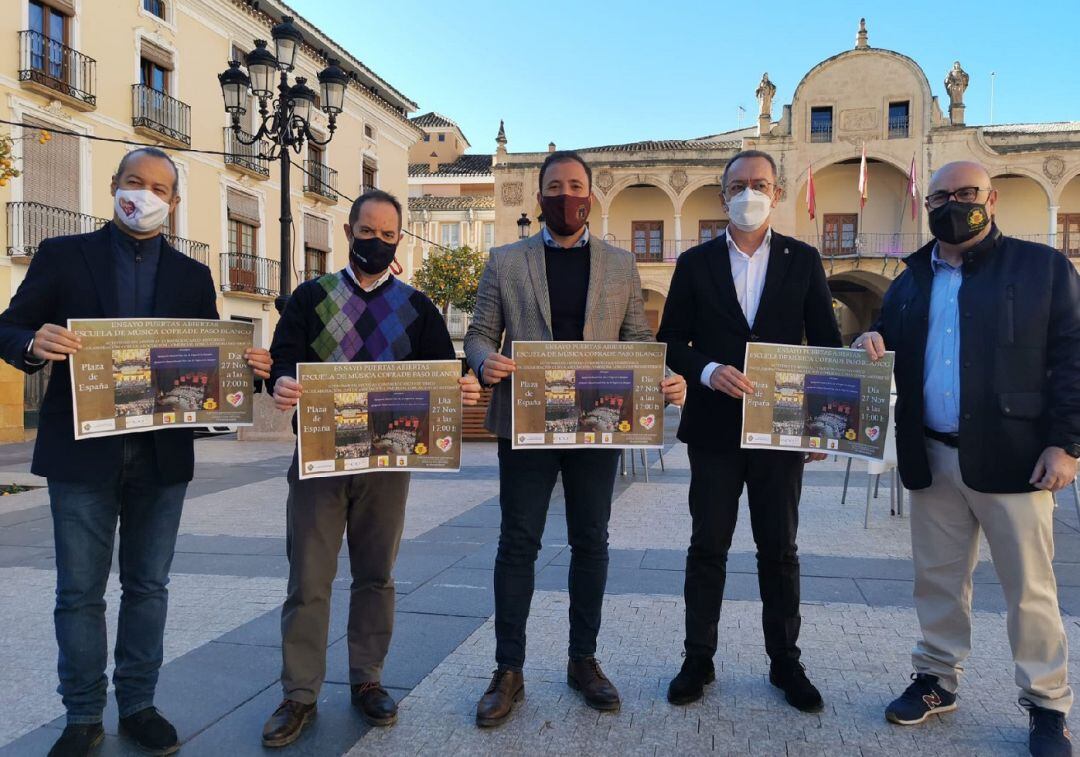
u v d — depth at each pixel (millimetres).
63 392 2680
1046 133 31141
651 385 3039
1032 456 2793
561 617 4125
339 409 2875
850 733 2842
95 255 2773
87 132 18234
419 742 2803
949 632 2994
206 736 2857
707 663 3199
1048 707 2742
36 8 17203
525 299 3164
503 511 3168
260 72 12406
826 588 4641
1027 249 2932
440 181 43844
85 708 2717
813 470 10141
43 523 6848
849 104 32281
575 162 3127
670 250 34062
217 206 22719
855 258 31797
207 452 12758
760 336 3168
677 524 6586
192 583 4820
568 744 2777
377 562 3055
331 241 28484
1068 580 4738
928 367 3037
